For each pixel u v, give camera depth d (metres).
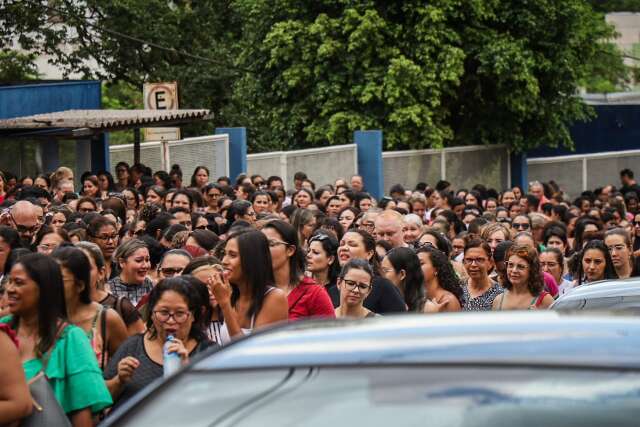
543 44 35.56
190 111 25.55
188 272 8.89
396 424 3.75
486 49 34.19
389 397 3.86
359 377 3.99
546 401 3.76
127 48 37.16
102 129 23.89
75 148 26.55
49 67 46.66
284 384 4.04
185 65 38.50
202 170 23.97
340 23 33.78
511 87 35.44
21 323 7.07
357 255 11.04
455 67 33.47
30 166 25.50
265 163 30.48
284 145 35.56
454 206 23.33
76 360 6.96
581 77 37.34
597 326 4.36
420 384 3.90
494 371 3.92
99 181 22.02
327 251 11.05
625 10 78.06
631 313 4.94
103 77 37.66
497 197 28.56
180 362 7.36
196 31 38.62
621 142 45.44
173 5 39.72
